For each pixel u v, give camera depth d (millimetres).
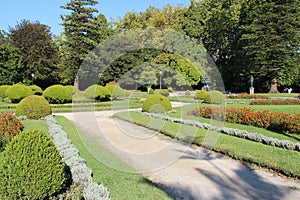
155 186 3977
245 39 25266
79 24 24281
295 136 7262
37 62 29344
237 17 25906
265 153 5574
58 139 6008
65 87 17625
